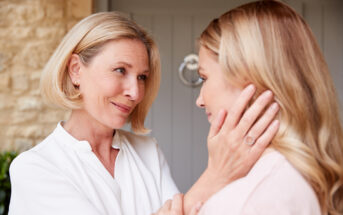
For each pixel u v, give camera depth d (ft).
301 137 2.70
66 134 4.00
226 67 2.80
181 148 10.24
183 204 3.23
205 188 3.16
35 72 9.37
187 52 10.19
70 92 4.04
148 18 10.21
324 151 2.70
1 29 9.30
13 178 3.72
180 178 10.25
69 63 4.00
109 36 3.79
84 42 3.88
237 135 2.84
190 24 10.18
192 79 10.19
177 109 10.23
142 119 4.69
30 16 9.32
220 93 2.96
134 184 4.21
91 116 4.05
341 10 9.86
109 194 3.87
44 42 9.36
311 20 9.96
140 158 4.58
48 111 9.40
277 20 2.79
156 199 4.34
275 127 2.74
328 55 9.94
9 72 9.34
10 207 3.73
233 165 2.94
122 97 3.90
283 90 2.72
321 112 2.78
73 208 3.50
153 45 4.30
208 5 10.14
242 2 10.05
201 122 10.21
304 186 2.56
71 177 3.73
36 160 3.69
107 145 4.26
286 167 2.61
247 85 2.82
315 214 2.54
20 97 9.37
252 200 2.51
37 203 3.55
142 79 4.15
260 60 2.71
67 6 9.40
